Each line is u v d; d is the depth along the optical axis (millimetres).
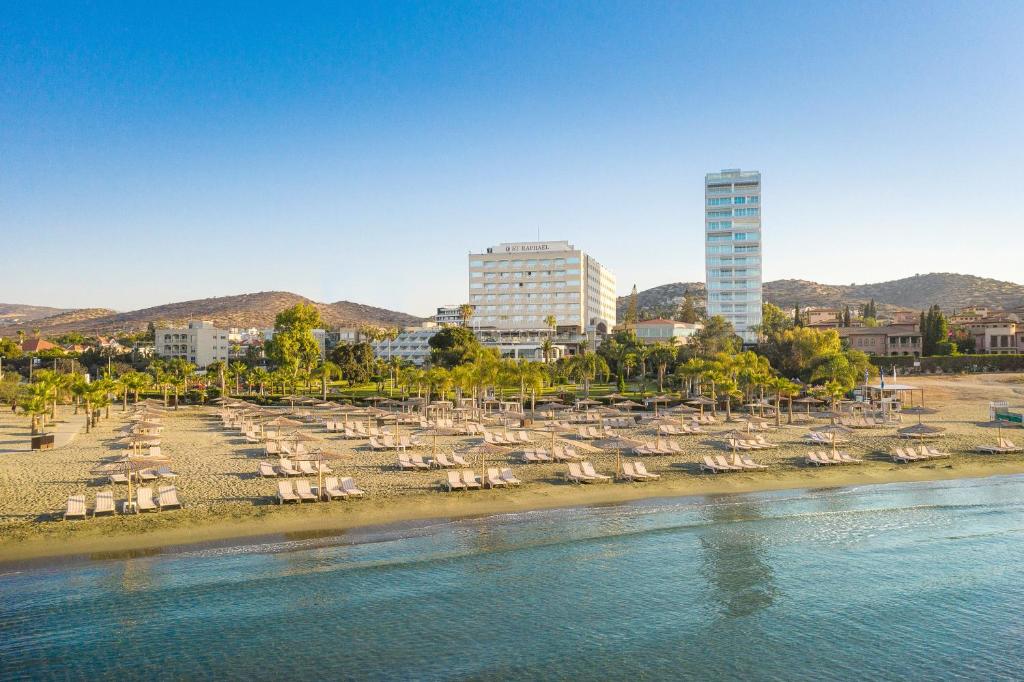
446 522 31641
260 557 26906
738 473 42281
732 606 23969
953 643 21609
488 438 51625
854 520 33344
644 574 26500
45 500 32875
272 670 19500
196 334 192375
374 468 41875
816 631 22312
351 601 23656
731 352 113375
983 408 80750
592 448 41656
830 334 111625
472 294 187500
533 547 28844
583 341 165125
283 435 54750
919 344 139750
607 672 19734
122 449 49438
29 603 22688
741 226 179875
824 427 51500
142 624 21719
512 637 21656
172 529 29375
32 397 58812
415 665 19953
